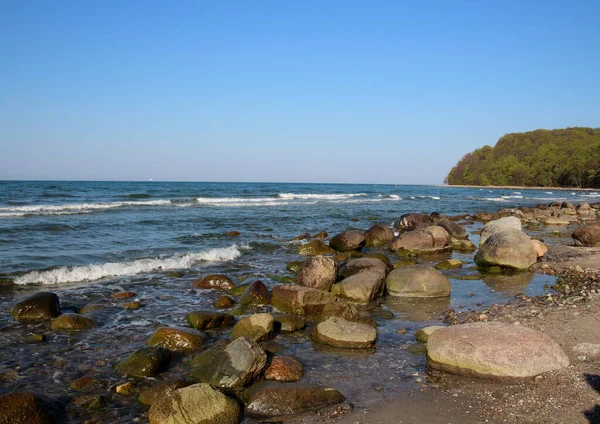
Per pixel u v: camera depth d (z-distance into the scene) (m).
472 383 6.05
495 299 10.75
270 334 8.07
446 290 10.98
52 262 13.09
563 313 8.87
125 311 9.44
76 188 53.59
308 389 5.69
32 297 8.91
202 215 27.38
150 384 6.16
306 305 9.59
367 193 74.44
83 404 5.59
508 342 6.18
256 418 5.29
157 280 12.05
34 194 39.78
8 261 12.91
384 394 5.84
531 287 11.90
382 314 9.59
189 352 7.31
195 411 5.08
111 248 15.77
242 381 5.99
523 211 34.56
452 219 31.58
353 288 10.47
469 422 5.05
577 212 35.31
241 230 22.08
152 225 21.89
